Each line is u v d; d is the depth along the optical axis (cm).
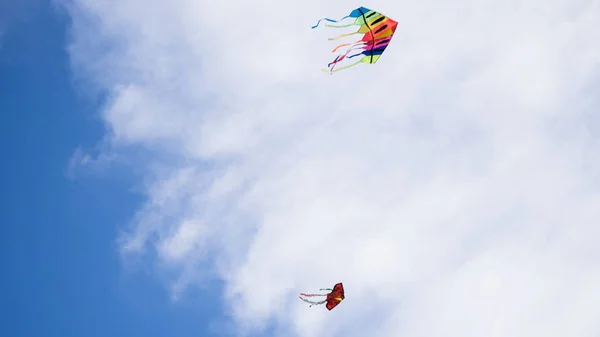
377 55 1159
